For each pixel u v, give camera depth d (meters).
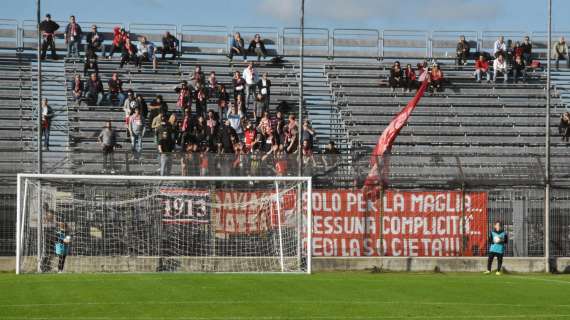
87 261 35.22
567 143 48.59
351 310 22.20
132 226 36.00
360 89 52.97
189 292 25.88
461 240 37.25
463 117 51.16
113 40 52.94
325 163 37.22
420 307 22.98
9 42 52.97
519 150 48.22
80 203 35.72
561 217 37.12
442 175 37.62
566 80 54.34
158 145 41.81
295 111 51.09
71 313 21.25
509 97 52.81
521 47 53.94
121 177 33.59
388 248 37.09
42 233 34.75
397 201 37.16
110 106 48.00
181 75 52.22
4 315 20.89
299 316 21.02
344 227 36.94
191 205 36.38
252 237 36.50
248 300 24.05
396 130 43.34
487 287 28.83
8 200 35.31
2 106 47.94
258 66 54.03
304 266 36.38
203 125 41.78
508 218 37.22
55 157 37.34
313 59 56.44
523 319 20.98
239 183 36.66
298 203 36.47
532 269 36.59
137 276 31.67
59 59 51.94
